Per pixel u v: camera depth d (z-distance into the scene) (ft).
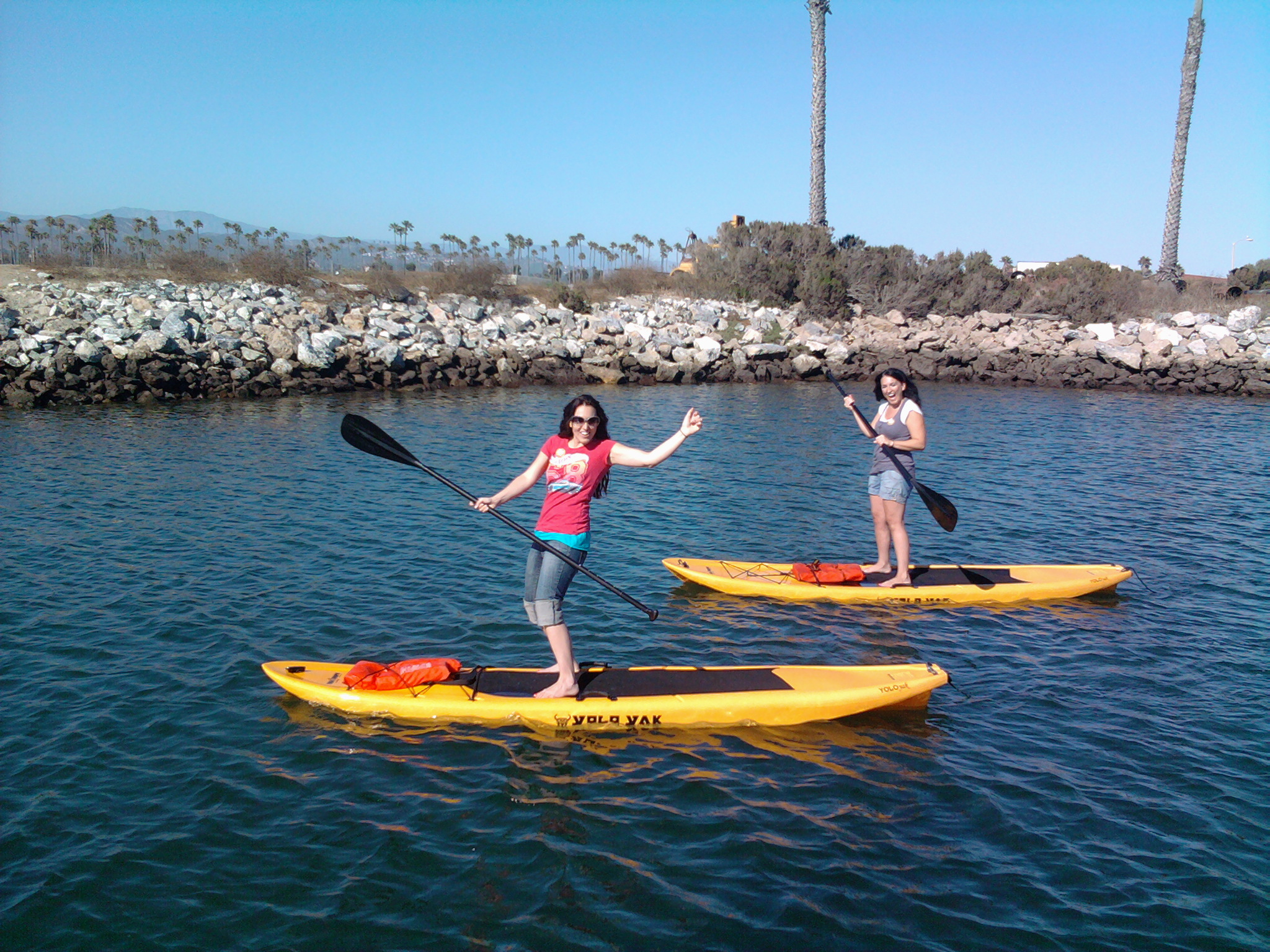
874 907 11.71
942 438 53.26
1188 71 117.08
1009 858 12.82
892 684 17.35
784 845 13.05
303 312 79.97
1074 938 11.18
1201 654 20.47
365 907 11.55
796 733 16.65
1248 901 11.91
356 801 13.98
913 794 14.51
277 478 36.78
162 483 35.37
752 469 41.57
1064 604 23.99
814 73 110.11
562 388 78.38
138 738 15.70
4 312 63.36
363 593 23.27
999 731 16.76
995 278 113.19
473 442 48.14
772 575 24.95
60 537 27.63
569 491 16.07
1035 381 89.81
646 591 24.47
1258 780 14.97
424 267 129.08
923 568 25.80
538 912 11.51
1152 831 13.52
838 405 68.44
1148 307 113.09
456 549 27.32
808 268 108.47
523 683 17.53
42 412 56.18
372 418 56.39
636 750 15.88
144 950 10.73
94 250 97.81
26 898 11.57
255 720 16.52
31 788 14.05
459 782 14.62
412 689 17.16
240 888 11.87
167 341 64.13
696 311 98.12
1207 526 32.55
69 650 19.33
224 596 22.79
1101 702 17.94
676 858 12.69
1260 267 130.93
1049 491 38.11
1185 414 67.51
